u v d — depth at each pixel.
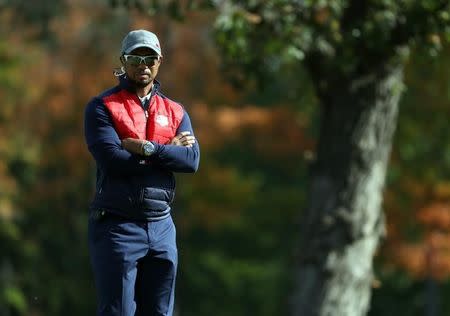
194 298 148.00
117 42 117.75
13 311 126.75
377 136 51.09
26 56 120.94
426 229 103.62
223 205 126.62
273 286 151.00
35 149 123.88
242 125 118.94
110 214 25.61
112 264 25.44
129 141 25.33
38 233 135.38
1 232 124.56
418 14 46.88
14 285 127.69
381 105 50.94
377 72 50.44
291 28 47.25
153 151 25.34
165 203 25.86
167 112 26.00
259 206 145.00
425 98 91.06
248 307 151.75
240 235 151.88
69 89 122.38
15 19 97.81
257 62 52.00
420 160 102.12
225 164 153.38
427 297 118.88
